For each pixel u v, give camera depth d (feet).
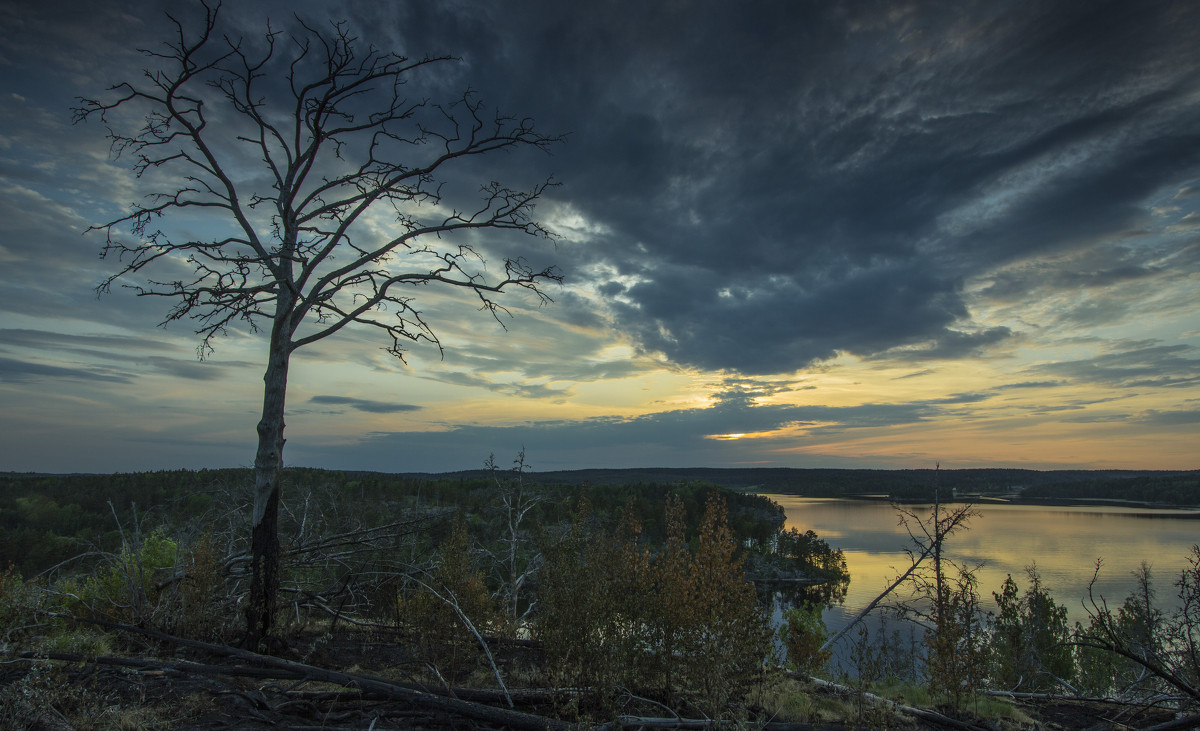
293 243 35.17
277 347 33.50
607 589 25.96
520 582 41.19
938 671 30.45
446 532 37.04
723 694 23.04
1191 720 24.38
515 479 50.44
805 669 35.19
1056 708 30.37
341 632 36.45
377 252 37.06
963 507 39.91
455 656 28.04
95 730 17.63
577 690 23.76
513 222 40.24
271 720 20.38
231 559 35.68
